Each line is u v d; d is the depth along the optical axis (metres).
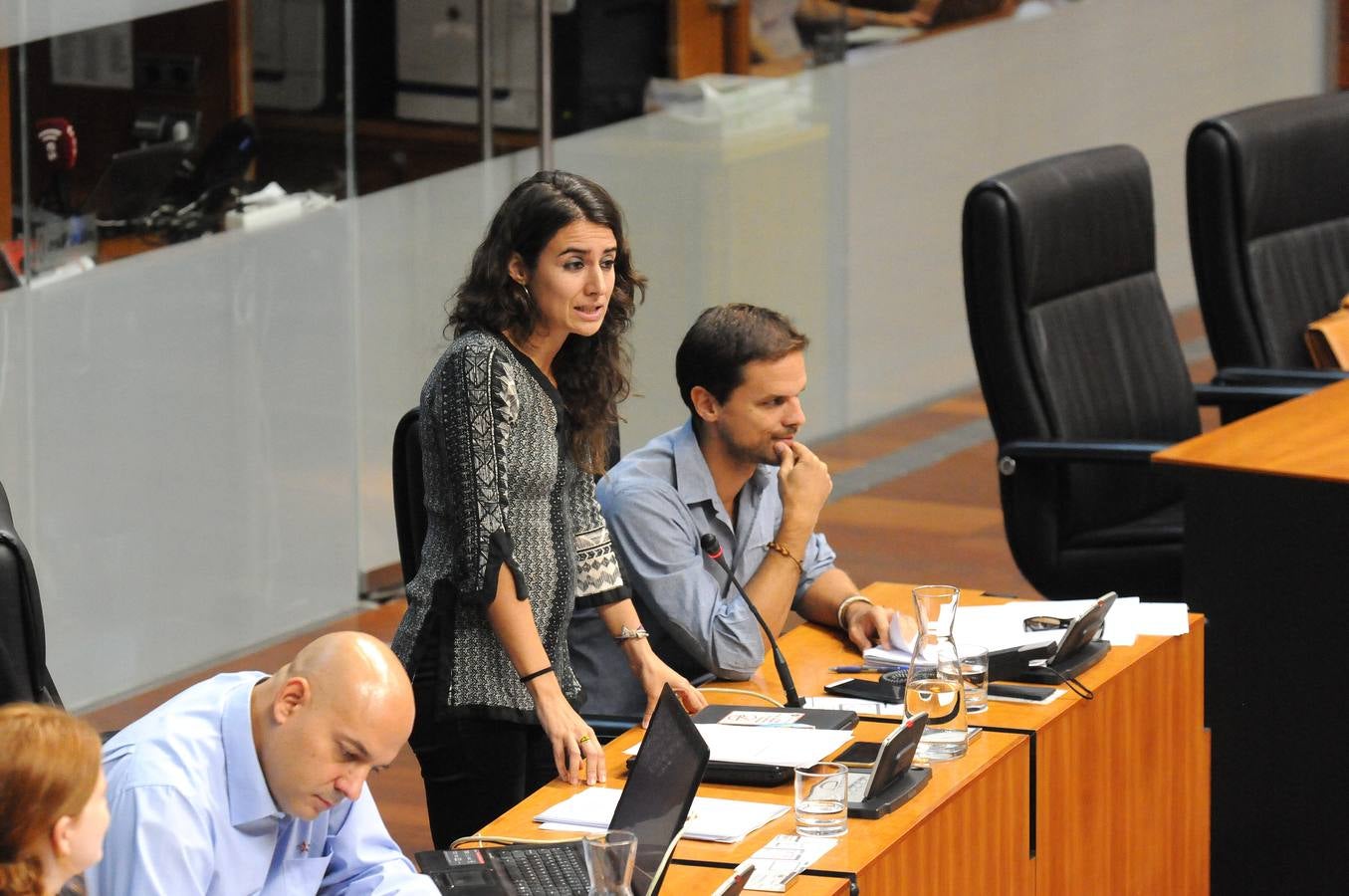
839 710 10.70
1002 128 28.70
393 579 20.80
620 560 11.46
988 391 15.68
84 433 17.23
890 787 9.40
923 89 26.92
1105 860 11.30
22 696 8.80
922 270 27.56
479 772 10.69
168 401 17.97
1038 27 29.20
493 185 20.89
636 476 11.59
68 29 16.62
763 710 10.70
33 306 16.69
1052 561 15.59
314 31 18.80
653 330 23.09
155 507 17.97
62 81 16.66
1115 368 16.20
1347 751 13.57
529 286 10.45
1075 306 16.03
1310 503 13.52
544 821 9.45
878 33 25.95
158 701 17.84
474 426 10.20
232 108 18.14
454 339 10.60
